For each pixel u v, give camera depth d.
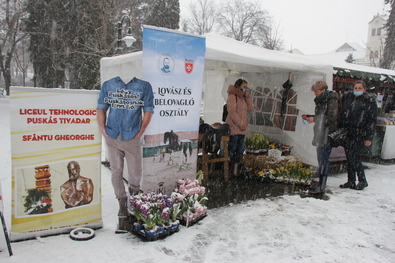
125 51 24.55
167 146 3.85
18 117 2.87
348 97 5.37
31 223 3.02
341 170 6.82
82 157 3.23
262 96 7.59
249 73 7.83
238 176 5.75
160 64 3.63
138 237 3.22
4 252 2.78
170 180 3.95
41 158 3.01
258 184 5.38
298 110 6.62
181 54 3.80
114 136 3.25
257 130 7.79
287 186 5.34
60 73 31.42
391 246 3.37
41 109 2.97
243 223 3.72
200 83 4.06
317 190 4.97
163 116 3.75
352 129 5.23
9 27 30.53
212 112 8.30
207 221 3.72
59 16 29.58
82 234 3.18
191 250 3.02
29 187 2.98
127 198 3.66
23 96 2.88
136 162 3.42
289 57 6.07
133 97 3.25
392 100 8.64
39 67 31.72
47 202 3.08
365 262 3.01
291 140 6.84
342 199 4.81
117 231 3.29
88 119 3.23
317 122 4.90
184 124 3.99
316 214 4.14
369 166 7.38
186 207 3.57
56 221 3.14
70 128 3.14
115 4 21.89
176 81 3.80
